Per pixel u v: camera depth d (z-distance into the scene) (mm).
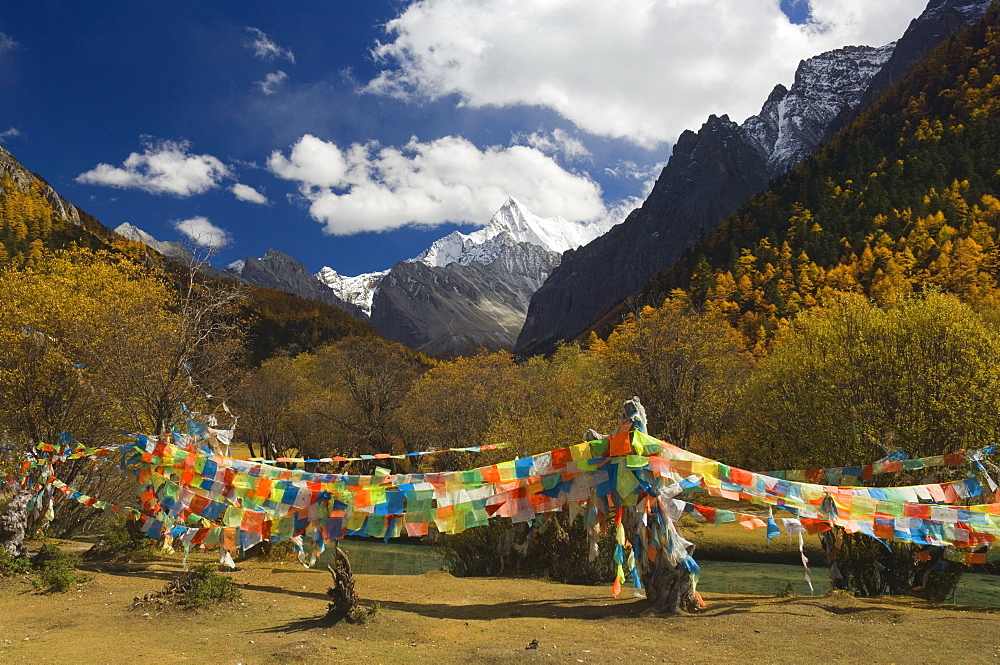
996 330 24750
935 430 19562
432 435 52719
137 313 22625
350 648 8211
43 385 22453
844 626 9141
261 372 58844
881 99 181625
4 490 18750
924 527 10711
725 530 27547
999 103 140625
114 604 11055
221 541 13672
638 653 7883
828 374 22500
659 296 138625
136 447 14875
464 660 7664
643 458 10125
